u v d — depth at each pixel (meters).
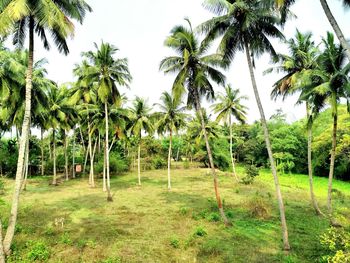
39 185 35.41
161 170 54.22
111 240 14.00
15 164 41.44
